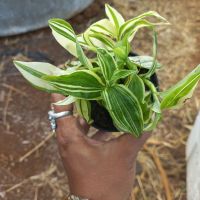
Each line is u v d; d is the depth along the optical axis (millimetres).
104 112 499
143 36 1147
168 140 937
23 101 1007
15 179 881
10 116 979
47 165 902
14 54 1104
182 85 427
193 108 988
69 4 1132
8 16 1102
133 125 438
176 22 1190
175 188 869
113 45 465
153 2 1242
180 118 973
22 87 1032
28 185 875
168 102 438
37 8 1107
